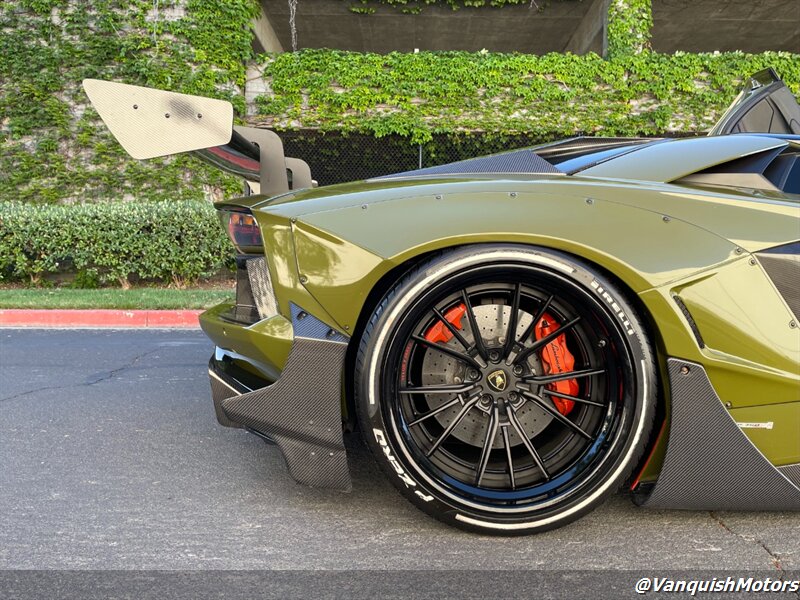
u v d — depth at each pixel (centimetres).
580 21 1614
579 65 1151
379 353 176
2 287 891
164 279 915
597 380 188
